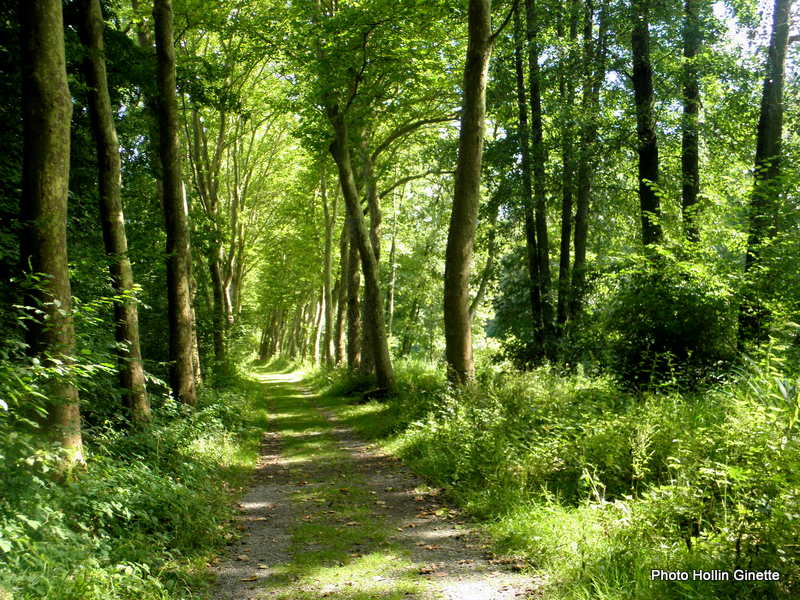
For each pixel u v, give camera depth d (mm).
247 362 45375
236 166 30750
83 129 13320
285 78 24734
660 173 19922
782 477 4602
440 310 42281
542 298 18953
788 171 11422
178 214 12961
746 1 16625
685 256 11742
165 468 8375
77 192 13203
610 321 11727
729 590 4152
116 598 4367
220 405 14305
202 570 5730
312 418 18594
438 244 38688
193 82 16594
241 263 36562
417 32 17875
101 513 5594
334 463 11445
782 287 10297
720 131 19172
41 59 6438
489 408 10734
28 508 4785
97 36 10016
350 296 27578
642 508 5500
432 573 5504
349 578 5516
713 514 5094
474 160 13859
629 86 18516
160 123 12633
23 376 5207
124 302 7414
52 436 6180
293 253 41094
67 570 4363
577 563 5008
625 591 4352
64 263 6633
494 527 6473
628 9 15750
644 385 10648
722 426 6152
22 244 6512
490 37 13594
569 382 13016
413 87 20453
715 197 13820
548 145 18016
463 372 13898
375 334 20859
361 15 16797
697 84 18344
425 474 9617
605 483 6906
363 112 20750
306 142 22000
